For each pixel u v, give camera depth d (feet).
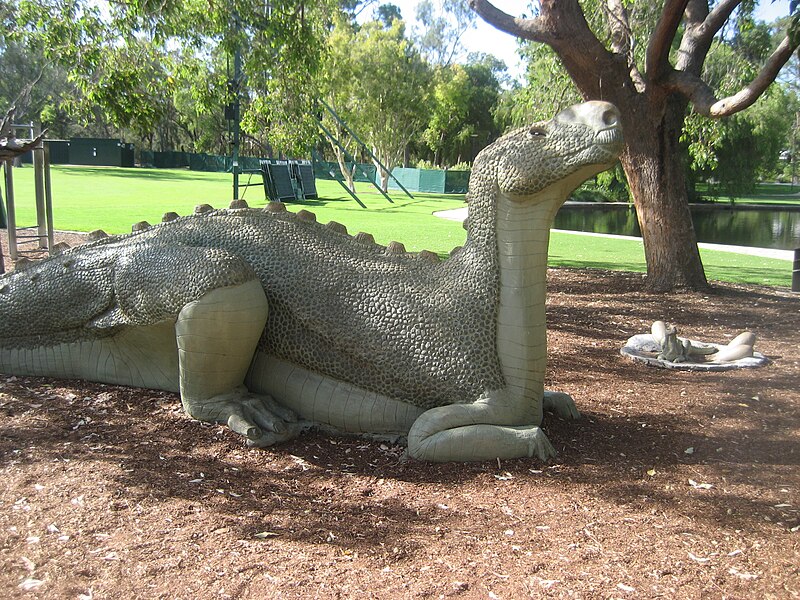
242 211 16.78
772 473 14.37
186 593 9.65
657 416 17.80
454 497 12.80
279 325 15.30
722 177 120.98
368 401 14.96
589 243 65.31
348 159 135.03
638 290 38.27
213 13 36.63
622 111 36.22
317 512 12.13
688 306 34.19
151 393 16.75
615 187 134.41
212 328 14.20
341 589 9.87
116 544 10.77
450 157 213.25
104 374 17.19
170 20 35.37
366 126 148.25
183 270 14.58
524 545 11.25
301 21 38.75
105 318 16.31
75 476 12.76
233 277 14.24
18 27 34.76
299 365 15.44
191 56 41.09
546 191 13.73
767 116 115.03
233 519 11.68
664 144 37.06
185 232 16.33
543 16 33.19
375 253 16.21
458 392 14.44
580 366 22.84
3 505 11.73
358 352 14.80
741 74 42.55
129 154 199.31
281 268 15.47
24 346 17.53
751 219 114.01
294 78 41.83
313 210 90.48
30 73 118.73
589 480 13.64
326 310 15.02
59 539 10.82
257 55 38.24
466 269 14.65
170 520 11.51
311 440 15.03
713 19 37.24
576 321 30.55
